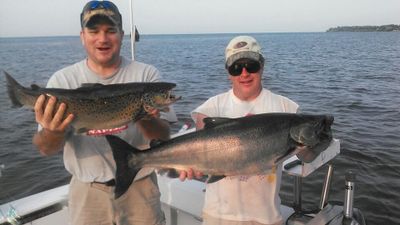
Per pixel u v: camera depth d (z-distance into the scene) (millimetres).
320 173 7328
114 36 2941
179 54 50688
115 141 2709
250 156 2699
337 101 15797
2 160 8133
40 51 44781
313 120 2670
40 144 2789
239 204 3072
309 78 24797
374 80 23359
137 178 3199
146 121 2971
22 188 6852
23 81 17281
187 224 3973
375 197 6496
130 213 3264
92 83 2898
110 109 2805
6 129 10367
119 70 3137
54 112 2629
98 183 3125
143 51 58562
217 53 53000
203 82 21906
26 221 3604
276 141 2684
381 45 81250
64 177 7406
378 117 12547
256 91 3215
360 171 7582
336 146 3701
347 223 3371
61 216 3797
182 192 4039
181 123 11008
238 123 2729
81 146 3086
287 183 6766
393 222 5797
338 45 84438
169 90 2941
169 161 2750
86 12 2879
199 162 2730
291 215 3707
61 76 3068
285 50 64938
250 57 3053
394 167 7805
